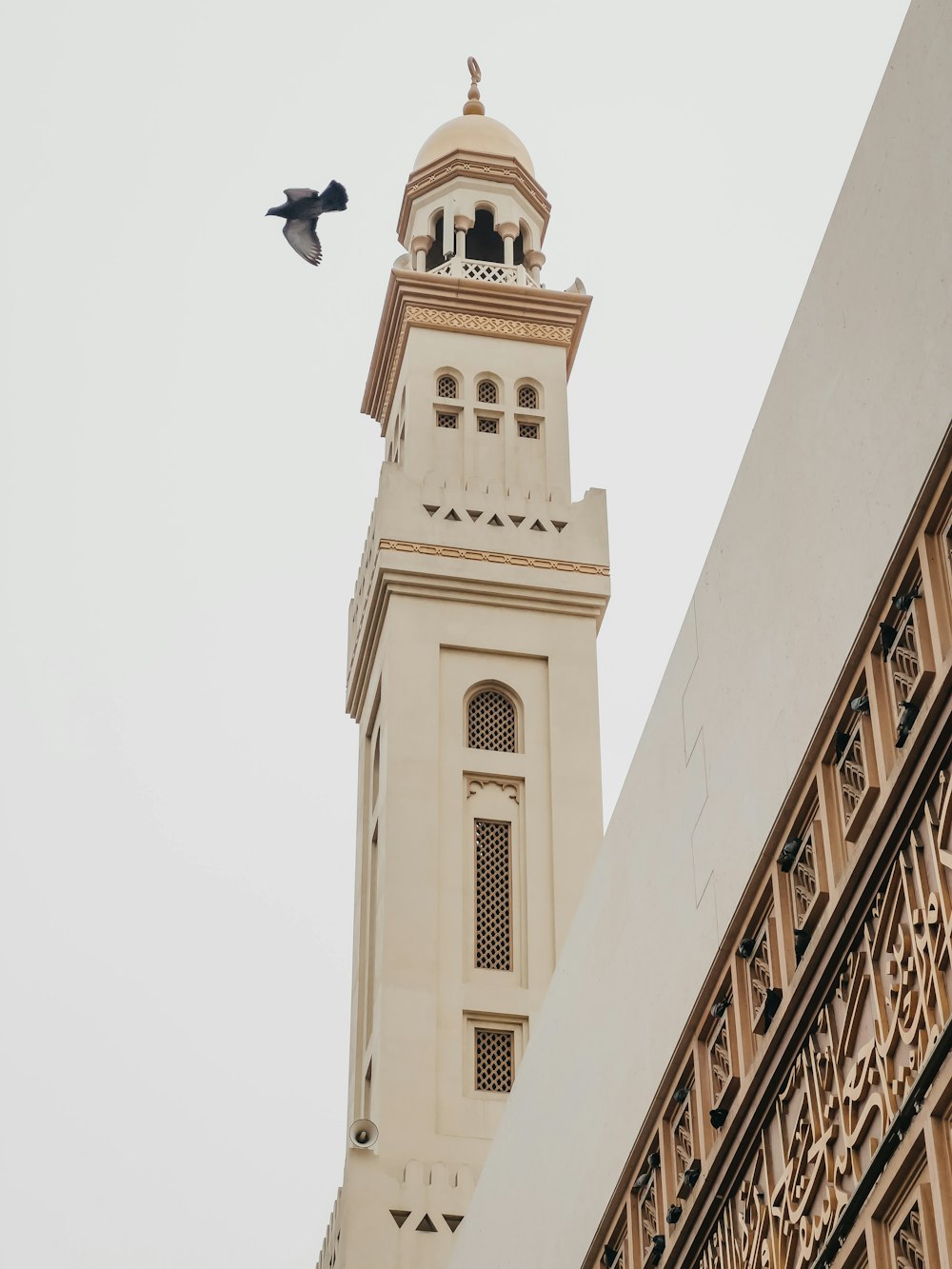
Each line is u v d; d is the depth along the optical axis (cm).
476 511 3369
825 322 1388
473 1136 2831
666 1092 1559
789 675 1398
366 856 3266
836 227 1382
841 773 1312
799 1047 1338
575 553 3362
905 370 1248
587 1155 1742
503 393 3550
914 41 1269
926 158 1238
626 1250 1625
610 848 1812
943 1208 1101
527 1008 2969
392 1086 2859
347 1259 2627
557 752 3200
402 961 2977
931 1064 1135
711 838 1522
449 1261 2317
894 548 1240
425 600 3294
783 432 1456
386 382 3744
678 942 1568
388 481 3372
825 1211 1263
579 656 3291
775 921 1392
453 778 3158
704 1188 1456
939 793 1178
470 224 3759
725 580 1560
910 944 1189
